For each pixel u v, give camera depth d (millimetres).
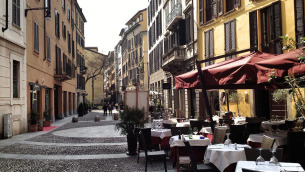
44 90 22922
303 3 13055
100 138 15031
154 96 40562
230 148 6543
